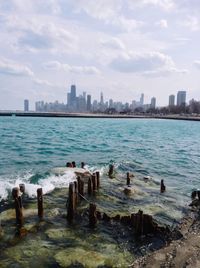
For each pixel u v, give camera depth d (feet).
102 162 114.32
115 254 41.98
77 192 60.39
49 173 82.17
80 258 40.63
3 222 50.26
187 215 58.70
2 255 40.75
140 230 47.26
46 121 499.51
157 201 66.54
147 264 39.06
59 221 52.21
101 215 54.80
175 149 173.99
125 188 71.87
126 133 288.30
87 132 279.08
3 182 75.00
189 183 87.71
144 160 126.72
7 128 294.66
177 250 42.60
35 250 42.32
